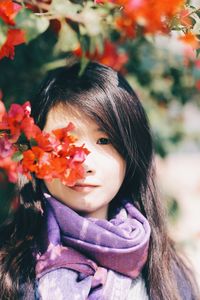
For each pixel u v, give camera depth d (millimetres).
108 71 991
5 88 1466
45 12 957
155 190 1073
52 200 962
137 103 1014
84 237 955
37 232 993
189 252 1997
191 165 4582
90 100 949
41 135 875
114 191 980
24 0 926
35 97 1005
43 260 942
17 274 954
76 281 940
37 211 998
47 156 872
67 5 916
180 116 1767
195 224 2877
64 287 921
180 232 1969
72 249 965
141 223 1028
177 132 1772
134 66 1556
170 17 985
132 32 998
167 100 1663
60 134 880
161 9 968
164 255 1062
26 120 879
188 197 3535
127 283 979
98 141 958
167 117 1749
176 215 1769
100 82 968
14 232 1008
